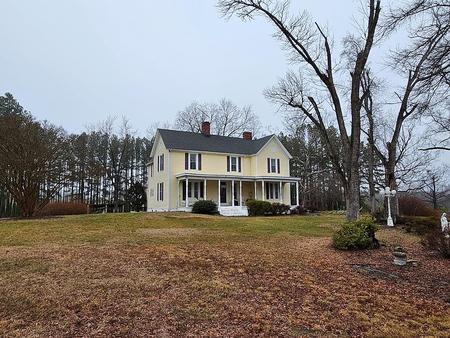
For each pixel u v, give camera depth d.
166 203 29.00
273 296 6.20
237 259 8.83
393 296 6.64
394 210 18.64
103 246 10.08
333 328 4.95
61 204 29.73
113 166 50.75
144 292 6.05
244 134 36.00
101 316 4.99
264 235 13.71
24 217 20.14
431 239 10.90
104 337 4.34
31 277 6.68
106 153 51.97
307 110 16.39
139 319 4.94
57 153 20.91
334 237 11.20
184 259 8.55
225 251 9.84
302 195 44.59
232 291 6.33
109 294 5.88
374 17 12.70
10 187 19.89
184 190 29.31
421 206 29.55
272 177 31.64
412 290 7.16
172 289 6.28
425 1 8.02
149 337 4.39
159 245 10.45
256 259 8.94
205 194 28.52
